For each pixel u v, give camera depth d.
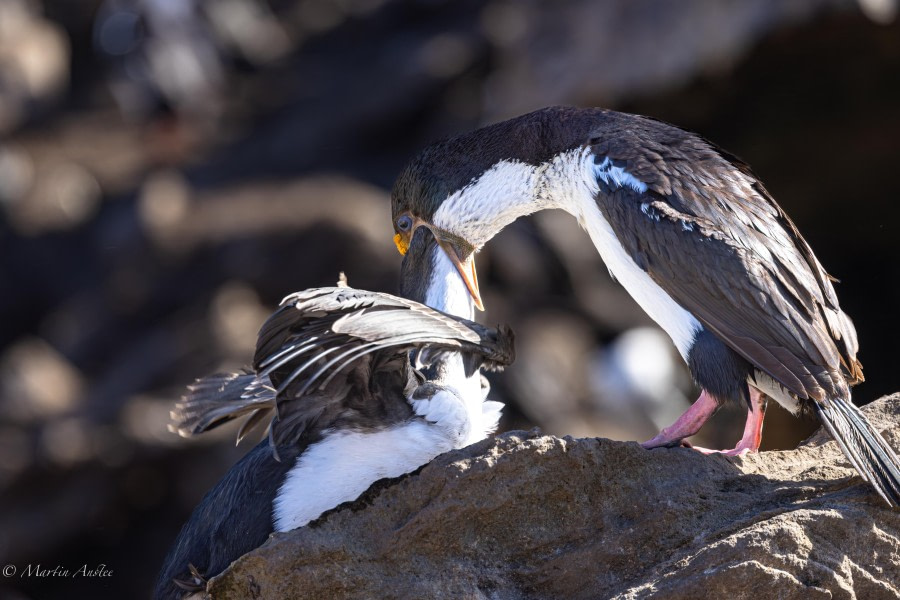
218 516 5.89
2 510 16.16
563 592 5.51
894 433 6.12
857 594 5.33
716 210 6.12
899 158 15.09
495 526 5.54
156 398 17.17
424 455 5.64
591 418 17.56
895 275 16.48
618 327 19.44
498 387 17.12
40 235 24.34
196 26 27.95
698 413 6.24
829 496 5.66
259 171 24.70
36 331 23.48
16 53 29.83
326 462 5.61
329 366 5.12
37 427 17.42
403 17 28.91
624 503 5.65
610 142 6.57
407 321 5.23
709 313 6.00
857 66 13.98
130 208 22.64
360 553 5.47
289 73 29.25
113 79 27.11
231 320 18.48
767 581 5.14
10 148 27.12
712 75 14.36
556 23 16.56
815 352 5.81
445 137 7.26
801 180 15.96
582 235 20.39
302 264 19.58
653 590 5.22
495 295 19.12
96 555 16.42
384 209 20.56
